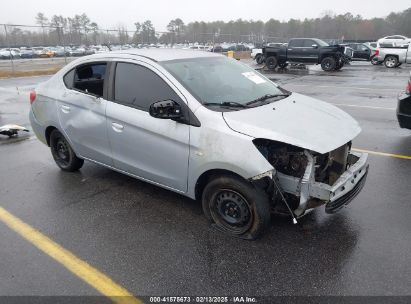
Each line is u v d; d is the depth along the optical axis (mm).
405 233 3609
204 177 3670
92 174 5203
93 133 4492
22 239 3631
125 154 4230
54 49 41562
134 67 4086
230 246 3455
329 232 3646
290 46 22359
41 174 5250
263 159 3150
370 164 5438
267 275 3053
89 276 3084
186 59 4230
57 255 3371
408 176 4977
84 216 4055
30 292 2908
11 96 12383
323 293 2846
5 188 4793
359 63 28125
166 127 3707
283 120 3504
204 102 3607
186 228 3775
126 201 4383
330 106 4316
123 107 4109
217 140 3354
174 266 3189
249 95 4051
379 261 3197
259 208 3338
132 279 3041
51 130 5234
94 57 4523
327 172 3635
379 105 10117
